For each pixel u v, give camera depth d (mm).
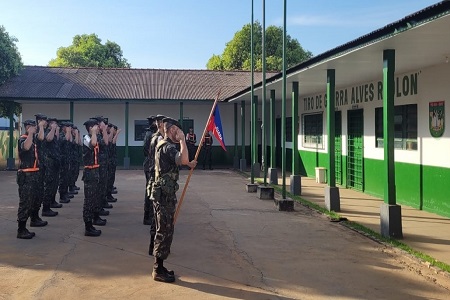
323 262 5711
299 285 4867
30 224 7668
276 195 11648
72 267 5402
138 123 21016
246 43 36531
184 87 21266
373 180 11508
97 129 7383
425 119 9102
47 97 18469
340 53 7684
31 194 6820
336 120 13672
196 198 11062
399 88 10062
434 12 5102
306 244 6602
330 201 9328
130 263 5582
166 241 4934
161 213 4926
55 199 10289
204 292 4629
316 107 15344
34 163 6898
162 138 5207
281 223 8094
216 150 21734
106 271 5266
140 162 20984
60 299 4418
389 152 7105
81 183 14133
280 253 6117
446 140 8461
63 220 8250
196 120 21422
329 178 9453
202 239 6863
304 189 12820
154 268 4996
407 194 9805
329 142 9453
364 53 7453
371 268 5473
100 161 8492
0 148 20469
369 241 6789
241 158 20422
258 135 21625
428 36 6137
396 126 10250
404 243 6629
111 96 19359
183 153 4871
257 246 6477
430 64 8680
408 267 5520
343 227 7746
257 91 14406
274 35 34750
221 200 10766
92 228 7059
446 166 8500
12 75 19500
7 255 5895
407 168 9789
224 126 21719
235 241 6766
